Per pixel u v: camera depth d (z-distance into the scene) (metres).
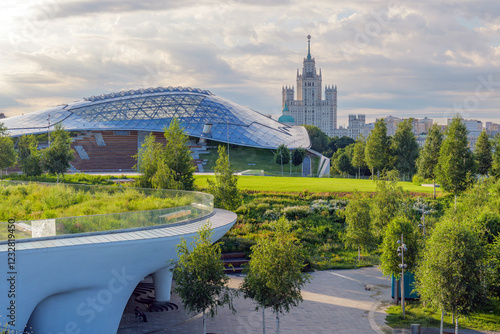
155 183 59.53
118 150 143.62
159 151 64.88
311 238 64.56
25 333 27.34
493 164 84.62
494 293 38.34
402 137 108.88
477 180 67.44
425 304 37.16
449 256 33.56
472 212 50.47
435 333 35.59
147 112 145.75
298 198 78.31
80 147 142.62
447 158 68.75
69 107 148.00
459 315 34.06
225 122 148.50
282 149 134.25
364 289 47.66
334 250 62.50
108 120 140.12
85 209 39.28
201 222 38.59
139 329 34.88
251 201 76.12
